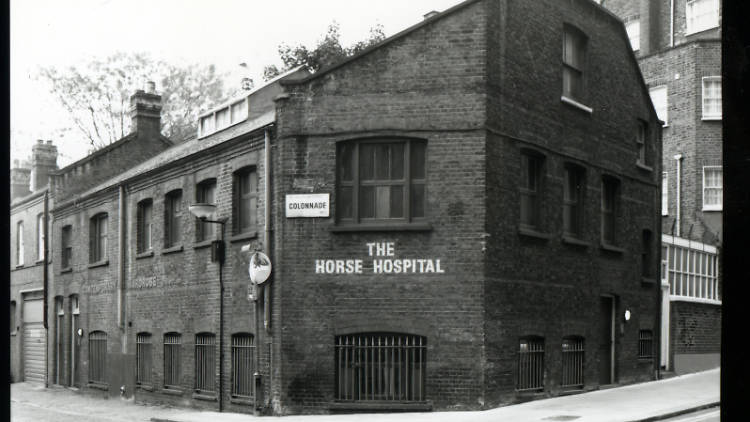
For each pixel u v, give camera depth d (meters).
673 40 31.03
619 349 18.78
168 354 20.56
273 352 15.41
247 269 17.00
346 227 14.92
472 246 14.39
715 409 14.37
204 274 18.80
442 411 14.16
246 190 17.72
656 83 28.91
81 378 25.62
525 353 15.52
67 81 30.91
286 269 15.25
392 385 14.64
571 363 17.09
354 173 15.17
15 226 32.81
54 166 31.94
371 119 14.98
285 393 15.04
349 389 14.86
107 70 31.28
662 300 21.41
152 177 21.64
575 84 17.80
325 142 15.23
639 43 32.50
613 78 19.08
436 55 14.84
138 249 22.34
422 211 14.86
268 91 17.80
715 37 28.33
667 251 22.12
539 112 16.12
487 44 14.74
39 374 29.55
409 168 14.88
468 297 14.33
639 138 20.89
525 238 15.55
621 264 19.12
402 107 14.88
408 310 14.59
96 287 24.80
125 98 31.80
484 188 14.45
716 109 27.52
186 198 19.89
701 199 27.25
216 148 18.28
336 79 15.23
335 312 14.91
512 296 15.05
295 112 15.41
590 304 17.66
